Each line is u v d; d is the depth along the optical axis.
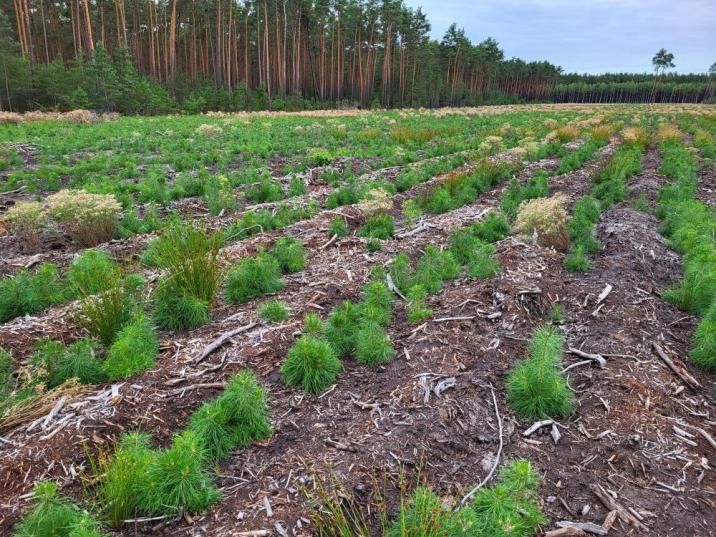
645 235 7.09
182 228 5.99
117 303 4.49
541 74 96.69
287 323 4.70
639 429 3.44
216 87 45.06
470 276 5.64
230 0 46.66
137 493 2.73
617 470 3.12
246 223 7.49
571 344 4.44
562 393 3.55
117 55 38.69
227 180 10.36
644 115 36.56
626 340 4.44
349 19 54.34
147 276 5.71
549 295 5.16
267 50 46.94
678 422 3.54
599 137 18.03
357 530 2.62
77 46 40.91
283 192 10.20
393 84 63.97
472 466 3.12
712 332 4.18
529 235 6.64
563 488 2.98
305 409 3.61
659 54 96.88
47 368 3.88
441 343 4.32
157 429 3.36
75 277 5.21
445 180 10.26
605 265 5.94
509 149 15.36
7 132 18.42
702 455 3.26
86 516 2.45
